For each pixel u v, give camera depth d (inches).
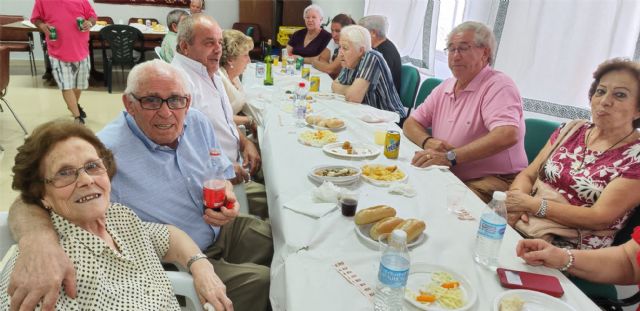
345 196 55.1
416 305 36.4
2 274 37.6
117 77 267.6
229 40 113.8
